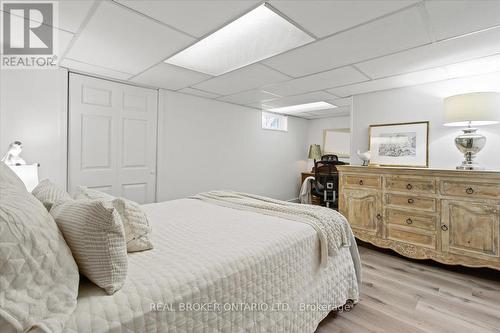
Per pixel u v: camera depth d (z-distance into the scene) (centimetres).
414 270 244
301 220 169
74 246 82
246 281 109
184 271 96
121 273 83
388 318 170
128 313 76
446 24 171
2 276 60
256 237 136
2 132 226
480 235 221
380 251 295
